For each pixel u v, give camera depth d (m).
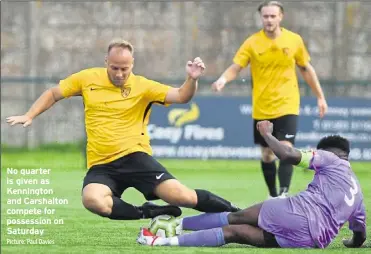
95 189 19.03
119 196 19.91
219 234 18.66
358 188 18.98
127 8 51.56
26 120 19.55
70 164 44.50
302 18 51.47
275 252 18.08
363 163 44.34
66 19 51.44
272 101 27.88
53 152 50.09
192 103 43.41
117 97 19.58
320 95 29.00
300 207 18.42
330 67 51.38
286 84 27.94
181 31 51.34
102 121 19.58
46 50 51.25
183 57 51.31
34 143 50.38
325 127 43.38
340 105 43.34
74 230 23.03
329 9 51.44
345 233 22.03
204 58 51.34
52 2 51.34
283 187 27.77
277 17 27.55
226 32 51.44
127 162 19.48
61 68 51.34
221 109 43.38
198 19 51.47
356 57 51.31
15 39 51.00
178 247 18.84
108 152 19.52
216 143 43.47
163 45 51.38
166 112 43.47
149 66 51.31
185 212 26.89
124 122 19.64
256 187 34.97
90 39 51.53
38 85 50.59
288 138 27.94
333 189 18.58
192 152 43.44
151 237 19.22
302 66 28.50
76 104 50.62
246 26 51.44
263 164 28.56
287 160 18.75
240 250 18.42
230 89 49.69
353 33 51.34
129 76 19.72
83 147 44.91
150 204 19.66
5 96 50.50
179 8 51.38
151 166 19.42
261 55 27.72
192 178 38.69
